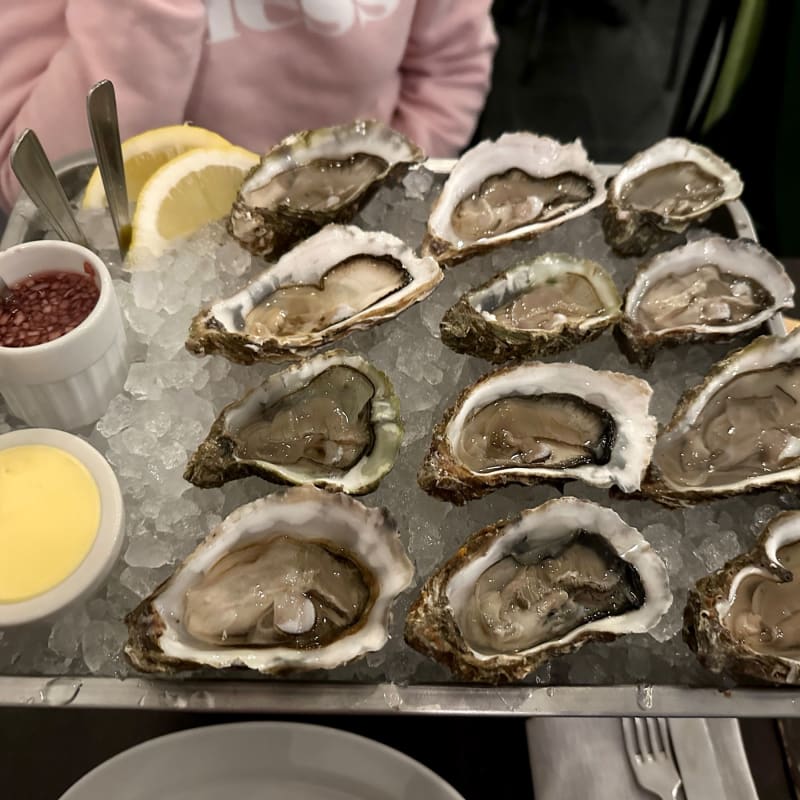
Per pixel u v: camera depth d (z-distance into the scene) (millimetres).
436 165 1318
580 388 1114
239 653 894
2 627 862
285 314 1170
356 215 1266
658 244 1271
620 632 922
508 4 3188
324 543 985
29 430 958
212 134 1289
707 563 1020
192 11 1489
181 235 1198
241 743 984
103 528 915
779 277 1205
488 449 1111
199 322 1066
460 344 1122
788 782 1102
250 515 958
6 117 1653
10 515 906
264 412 1069
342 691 867
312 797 984
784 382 1151
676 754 1069
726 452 1113
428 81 1950
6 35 1626
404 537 1009
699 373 1192
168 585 905
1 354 905
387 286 1169
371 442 1041
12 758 1065
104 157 1022
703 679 932
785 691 901
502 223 1268
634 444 1049
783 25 2033
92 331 948
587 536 1013
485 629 976
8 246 1136
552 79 3076
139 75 1506
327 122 1805
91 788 940
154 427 1038
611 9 3209
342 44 1648
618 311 1131
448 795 955
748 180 2342
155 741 968
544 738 1093
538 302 1190
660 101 3057
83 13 1490
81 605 909
